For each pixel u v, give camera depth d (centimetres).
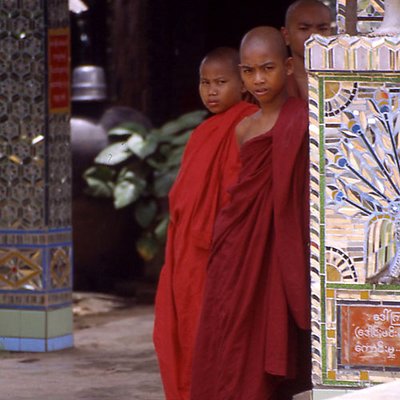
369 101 900
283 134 986
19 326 1756
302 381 1038
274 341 970
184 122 2475
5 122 1761
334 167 907
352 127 903
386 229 903
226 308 1008
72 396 1384
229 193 1021
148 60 2542
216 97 1160
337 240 910
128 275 2542
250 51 1045
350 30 1020
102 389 1430
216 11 2467
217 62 1163
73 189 2488
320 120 906
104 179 2467
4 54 1755
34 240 1748
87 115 2523
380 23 1070
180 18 2514
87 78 2519
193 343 1133
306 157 980
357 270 909
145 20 2536
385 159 901
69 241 1798
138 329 2002
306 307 964
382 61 890
